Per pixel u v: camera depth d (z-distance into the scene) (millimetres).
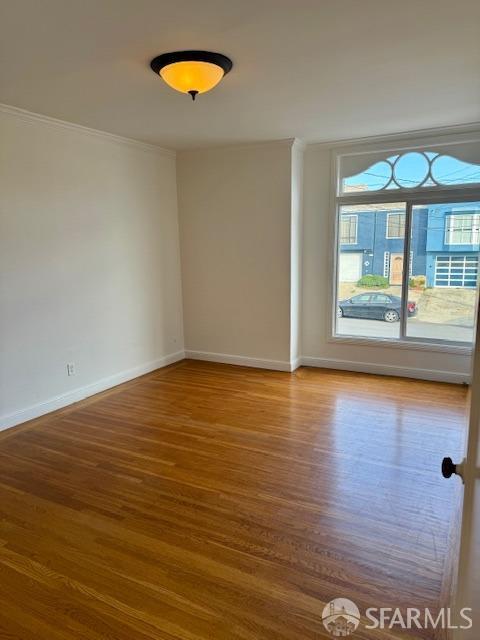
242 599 1877
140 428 3639
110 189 4496
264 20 2178
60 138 3938
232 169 5039
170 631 1726
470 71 2838
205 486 2758
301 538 2262
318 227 5039
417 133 4371
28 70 2750
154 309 5215
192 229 5418
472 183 4336
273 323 5133
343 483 2773
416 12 2113
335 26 2246
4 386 3633
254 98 3334
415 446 3254
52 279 3971
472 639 913
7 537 2291
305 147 4891
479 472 856
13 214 3604
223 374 5074
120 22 2174
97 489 2740
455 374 4625
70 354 4195
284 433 3504
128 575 2020
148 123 3994
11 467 3025
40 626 1756
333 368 5234
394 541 2232
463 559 1024
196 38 2355
